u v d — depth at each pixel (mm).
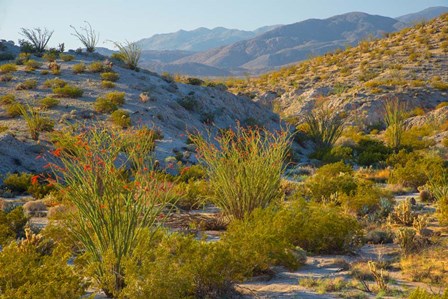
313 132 41344
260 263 8766
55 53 52469
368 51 96312
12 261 7121
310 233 10586
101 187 7879
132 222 7812
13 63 48062
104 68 45969
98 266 7586
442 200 14320
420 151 34594
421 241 10766
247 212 12508
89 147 8109
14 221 12008
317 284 8328
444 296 6516
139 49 50188
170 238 8344
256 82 91750
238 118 46250
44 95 38594
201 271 7477
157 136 31484
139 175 8438
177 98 43719
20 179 21594
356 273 8789
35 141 27797
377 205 15055
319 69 92375
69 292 6496
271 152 13320
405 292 7805
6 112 33719
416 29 104938
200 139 14242
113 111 35312
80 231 8234
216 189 13195
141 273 7062
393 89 67312
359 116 59000
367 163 32156
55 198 17328
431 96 64625
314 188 17391
